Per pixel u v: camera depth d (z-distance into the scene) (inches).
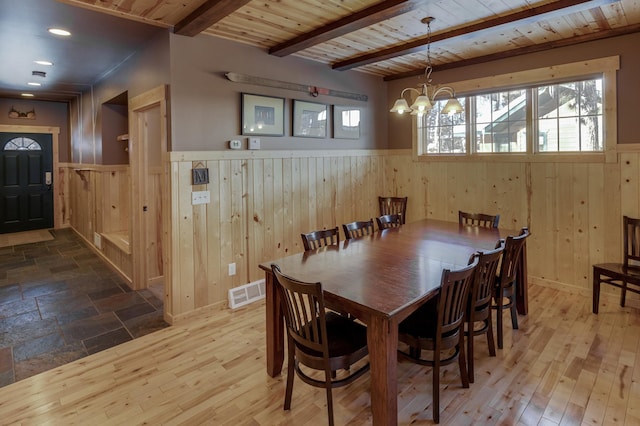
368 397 91.3
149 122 171.5
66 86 227.9
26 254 229.0
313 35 135.1
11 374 101.8
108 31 132.9
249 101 151.1
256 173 155.7
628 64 139.3
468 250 110.3
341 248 113.4
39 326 131.3
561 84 158.6
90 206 238.1
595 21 132.1
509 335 120.5
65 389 94.9
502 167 175.2
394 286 81.0
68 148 306.3
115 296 159.9
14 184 291.7
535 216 166.4
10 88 234.4
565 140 159.3
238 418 84.0
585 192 152.3
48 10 114.9
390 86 213.8
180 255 134.2
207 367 104.8
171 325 132.0
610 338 117.3
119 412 86.2
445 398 89.6
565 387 93.0
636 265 135.8
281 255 167.2
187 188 134.7
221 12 110.9
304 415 84.9
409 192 211.5
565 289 159.3
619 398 88.3
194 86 135.2
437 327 79.8
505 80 169.3
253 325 131.6
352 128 197.9
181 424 82.3
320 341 80.4
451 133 194.7
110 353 113.0
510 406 86.3
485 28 129.7
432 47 153.6
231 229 148.4
